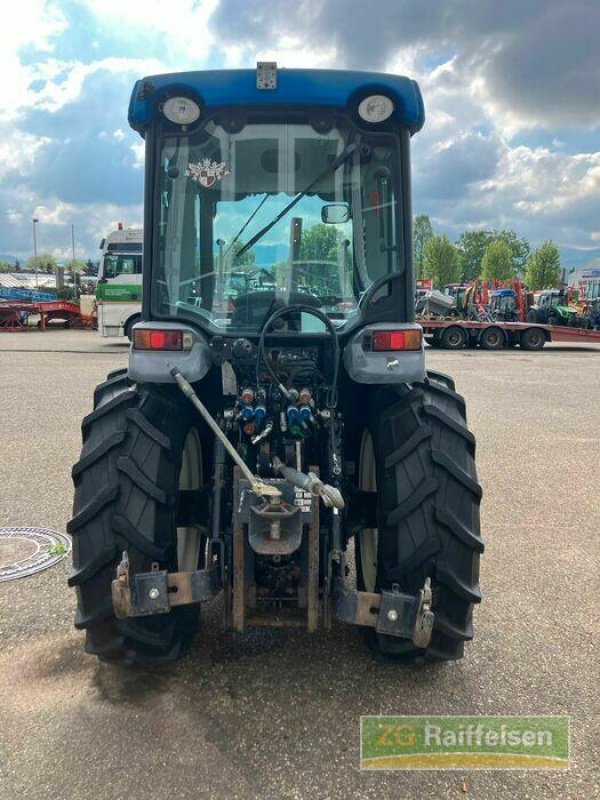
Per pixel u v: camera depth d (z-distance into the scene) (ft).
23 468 18.93
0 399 30.76
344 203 9.09
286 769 7.20
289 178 9.04
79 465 8.26
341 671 9.04
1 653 9.39
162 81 8.55
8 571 11.97
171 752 7.41
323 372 9.21
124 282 61.21
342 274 9.20
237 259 9.21
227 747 7.51
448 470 8.14
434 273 239.71
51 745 7.50
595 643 9.98
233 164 8.98
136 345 8.46
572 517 15.67
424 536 7.98
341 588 8.00
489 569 12.63
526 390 36.81
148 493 8.09
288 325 9.14
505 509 16.25
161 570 7.93
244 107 8.74
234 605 7.95
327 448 8.86
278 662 9.23
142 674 8.89
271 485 7.66
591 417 28.66
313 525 7.79
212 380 9.90
